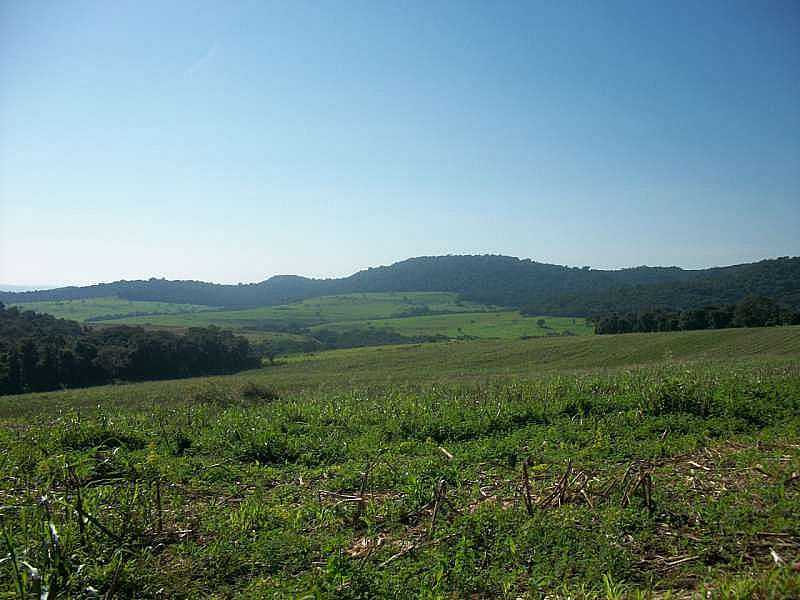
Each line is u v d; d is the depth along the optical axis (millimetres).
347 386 29438
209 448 9320
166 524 5996
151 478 7480
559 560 4934
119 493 6645
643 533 5391
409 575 4816
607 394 12508
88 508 5871
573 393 12266
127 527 5555
